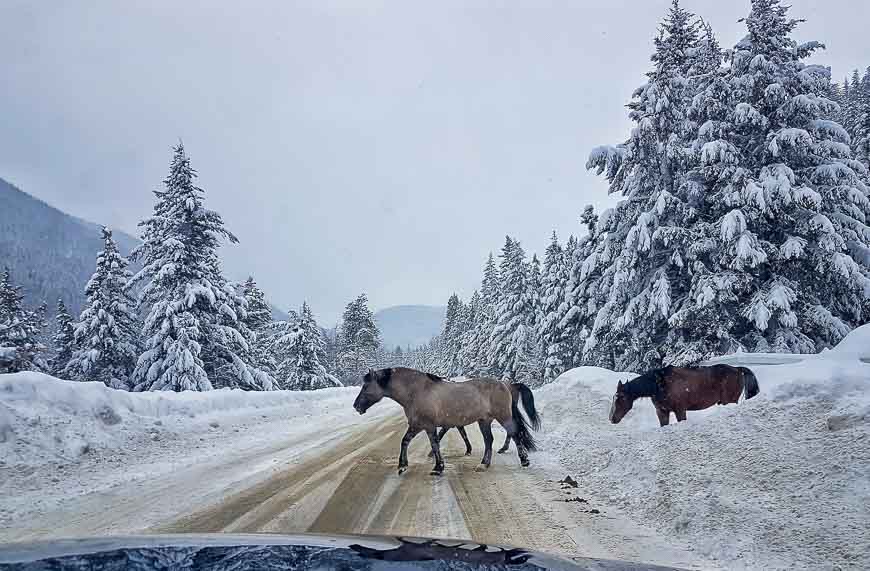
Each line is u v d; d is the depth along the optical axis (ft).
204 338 74.38
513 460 30.07
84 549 3.99
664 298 54.75
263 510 17.79
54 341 98.63
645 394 32.37
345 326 202.49
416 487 22.17
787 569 12.23
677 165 61.16
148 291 73.46
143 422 32.12
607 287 66.33
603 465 24.86
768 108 56.39
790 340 50.93
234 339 76.54
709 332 53.06
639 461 22.59
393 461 28.55
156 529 15.61
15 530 15.43
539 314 128.98
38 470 22.12
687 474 19.04
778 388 21.30
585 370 53.01
